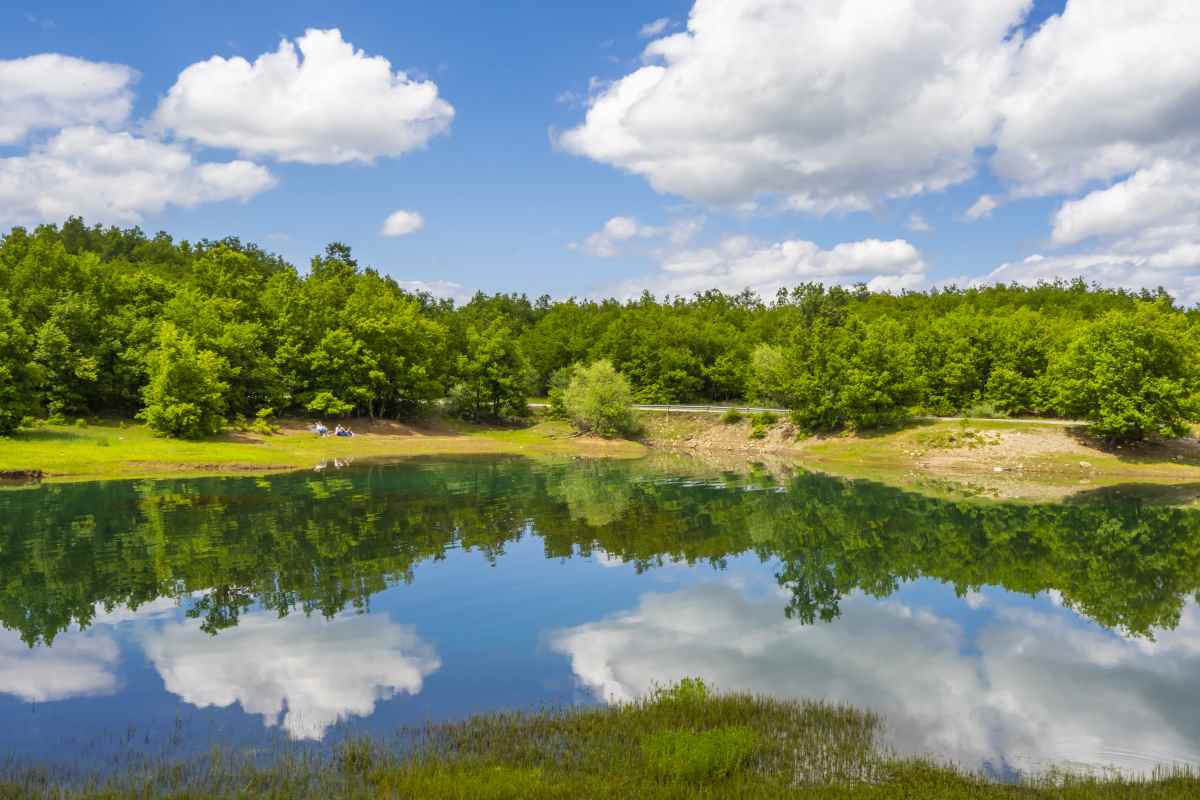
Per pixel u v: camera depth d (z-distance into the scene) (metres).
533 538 40.94
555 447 95.88
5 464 61.00
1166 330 69.44
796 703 18.27
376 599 29.08
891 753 15.40
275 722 17.44
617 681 20.44
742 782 13.29
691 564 35.44
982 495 57.00
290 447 83.44
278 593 29.80
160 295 102.25
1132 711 18.52
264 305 109.94
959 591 31.20
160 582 31.19
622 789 12.83
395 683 20.25
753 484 63.06
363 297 116.62
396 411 110.38
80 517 44.88
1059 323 106.12
